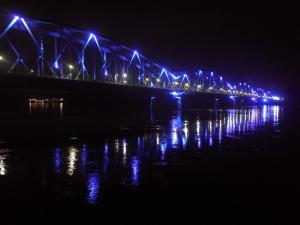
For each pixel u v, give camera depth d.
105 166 33.81
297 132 63.59
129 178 29.22
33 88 60.38
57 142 49.88
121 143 49.25
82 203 23.09
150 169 32.50
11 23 64.50
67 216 21.00
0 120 79.88
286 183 27.81
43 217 20.81
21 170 32.19
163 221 20.41
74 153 41.09
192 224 20.03
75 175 30.25
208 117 103.56
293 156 39.16
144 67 118.06
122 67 103.38
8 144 47.84
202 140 52.69
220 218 20.80
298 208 22.31
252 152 42.00
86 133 60.59
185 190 25.81
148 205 22.72
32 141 50.72
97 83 75.88
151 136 57.53
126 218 20.73
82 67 80.62
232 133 62.12
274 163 35.38
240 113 128.12
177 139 53.81
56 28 75.50
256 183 27.83
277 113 130.12
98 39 90.44
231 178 29.30
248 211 21.78
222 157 38.59
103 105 119.12
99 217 20.88
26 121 79.12
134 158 38.00
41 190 25.81
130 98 126.19
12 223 20.08
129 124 77.56
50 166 33.84
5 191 25.73
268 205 22.80
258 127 73.25
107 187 26.45
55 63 73.25
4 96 101.69
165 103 146.50
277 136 57.84
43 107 114.38
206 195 24.72
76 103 115.88
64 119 86.62
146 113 116.06
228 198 24.11
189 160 36.88
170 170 32.12
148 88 103.38
